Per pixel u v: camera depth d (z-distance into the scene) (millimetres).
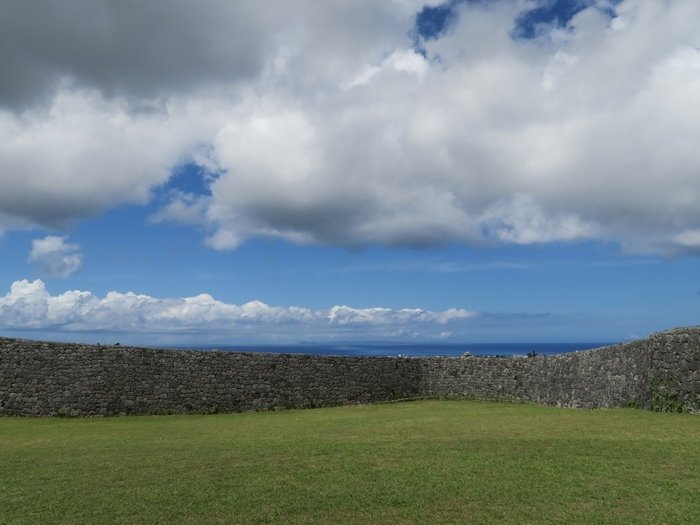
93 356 28375
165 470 14211
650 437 16469
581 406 27266
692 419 18797
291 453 15953
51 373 27656
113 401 28266
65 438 20797
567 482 12281
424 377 36812
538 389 31844
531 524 10109
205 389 30250
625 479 12375
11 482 13312
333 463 14492
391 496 11625
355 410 29953
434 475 13062
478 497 11508
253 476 13375
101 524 10398
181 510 11031
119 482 13102
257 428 22859
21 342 27625
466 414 25094
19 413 27016
